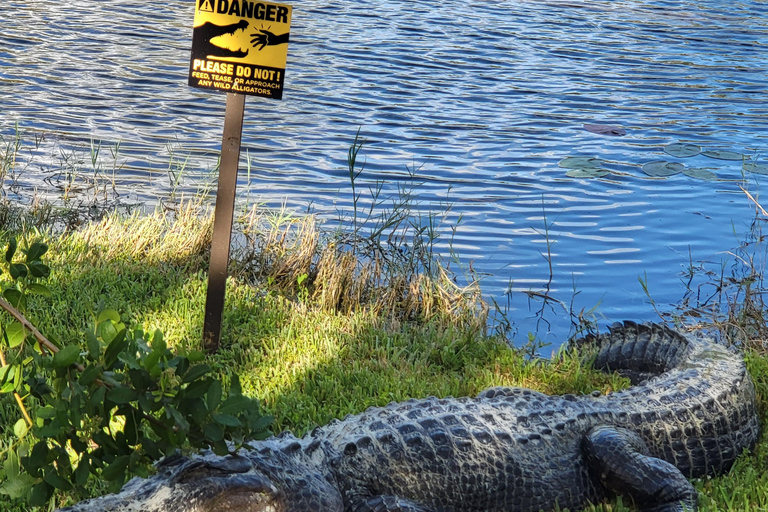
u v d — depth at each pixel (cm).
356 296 665
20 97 1157
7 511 379
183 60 1405
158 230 742
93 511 318
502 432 427
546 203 925
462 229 847
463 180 984
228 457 350
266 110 1196
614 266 779
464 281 737
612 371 586
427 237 822
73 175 903
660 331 576
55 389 299
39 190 865
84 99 1173
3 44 1399
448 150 1084
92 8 1712
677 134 1194
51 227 762
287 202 884
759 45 1786
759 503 412
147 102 1185
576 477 433
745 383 498
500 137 1148
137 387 296
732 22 2009
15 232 730
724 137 1185
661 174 1021
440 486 406
